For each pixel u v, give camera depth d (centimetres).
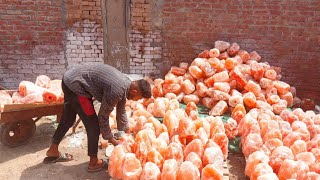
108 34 682
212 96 602
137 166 404
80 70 421
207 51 663
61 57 682
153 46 697
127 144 435
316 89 699
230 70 633
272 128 480
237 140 511
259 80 623
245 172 430
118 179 416
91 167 450
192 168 386
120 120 449
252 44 687
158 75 717
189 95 618
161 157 415
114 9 667
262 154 422
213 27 681
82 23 668
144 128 464
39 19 654
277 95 612
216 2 666
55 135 459
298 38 674
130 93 425
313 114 554
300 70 693
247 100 577
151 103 582
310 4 651
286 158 414
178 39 693
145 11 671
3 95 484
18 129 503
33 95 478
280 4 657
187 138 459
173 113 501
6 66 674
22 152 496
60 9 654
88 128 430
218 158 417
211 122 498
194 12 673
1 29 650
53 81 544
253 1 660
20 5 641
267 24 671
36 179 437
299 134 465
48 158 471
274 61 694
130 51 696
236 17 672
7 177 440
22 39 661
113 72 412
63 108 465
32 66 680
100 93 412
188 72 667
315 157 428
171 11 675
